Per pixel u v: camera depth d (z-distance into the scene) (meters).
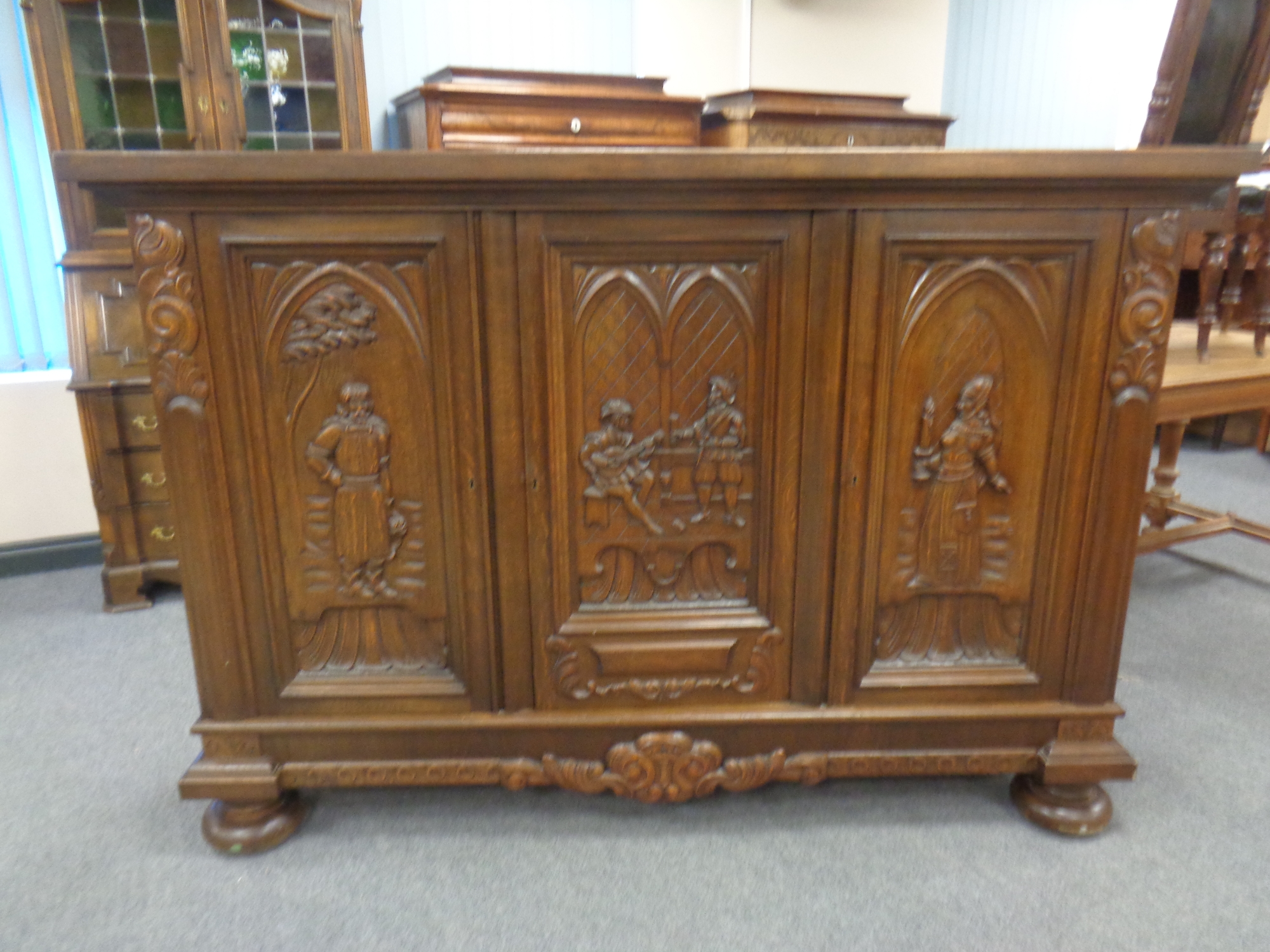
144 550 2.31
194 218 1.13
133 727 1.73
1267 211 2.11
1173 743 1.64
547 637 1.32
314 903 1.26
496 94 2.56
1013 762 1.38
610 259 1.18
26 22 2.08
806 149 1.09
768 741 1.36
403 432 1.23
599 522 1.28
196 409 1.19
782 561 1.30
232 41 2.29
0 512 2.49
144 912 1.24
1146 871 1.32
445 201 1.13
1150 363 1.21
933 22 3.72
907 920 1.22
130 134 2.23
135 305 2.21
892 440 1.25
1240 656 1.99
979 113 4.34
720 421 1.24
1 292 2.42
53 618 2.25
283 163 1.08
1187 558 2.61
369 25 2.82
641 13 3.19
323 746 1.34
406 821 1.44
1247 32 1.87
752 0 3.34
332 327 1.19
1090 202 1.15
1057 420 1.24
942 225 1.16
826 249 1.17
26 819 1.45
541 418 1.23
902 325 1.20
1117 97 4.24
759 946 1.18
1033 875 1.31
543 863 1.34
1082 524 1.28
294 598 1.29
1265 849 1.36
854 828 1.42
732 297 1.19
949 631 1.35
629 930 1.21
